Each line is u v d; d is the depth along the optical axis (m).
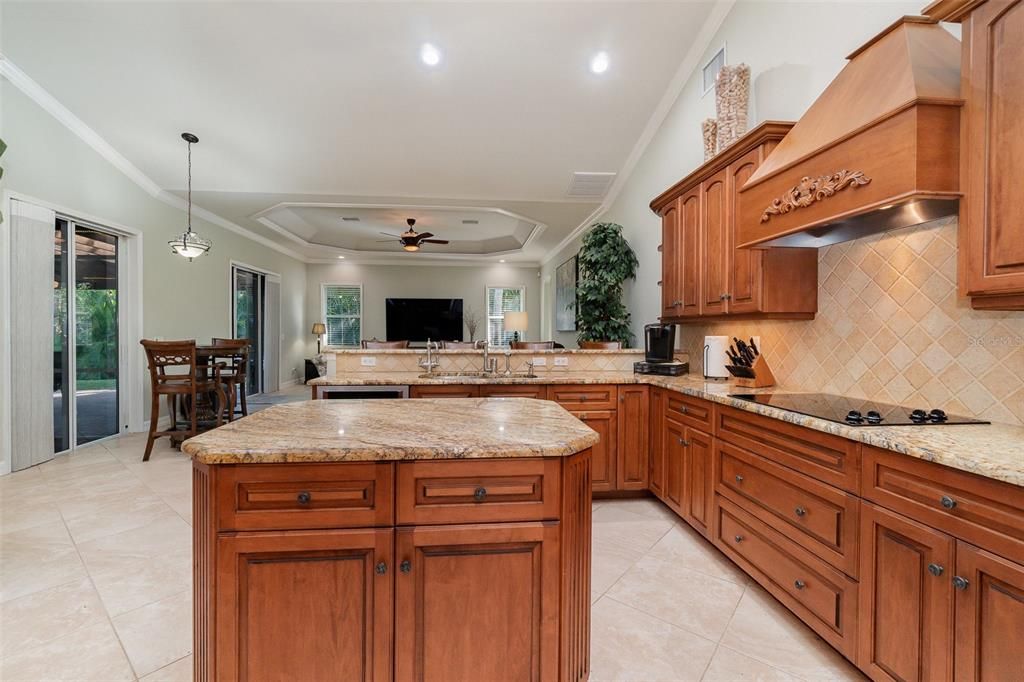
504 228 8.53
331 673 1.18
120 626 1.76
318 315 10.00
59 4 3.04
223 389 4.71
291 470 1.17
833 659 1.61
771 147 2.23
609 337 4.66
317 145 4.54
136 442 4.61
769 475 1.90
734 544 2.16
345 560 1.17
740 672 1.55
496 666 1.21
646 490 3.25
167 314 5.51
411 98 3.92
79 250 4.41
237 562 1.15
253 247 7.64
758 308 2.31
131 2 3.03
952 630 1.17
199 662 1.21
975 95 1.30
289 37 3.31
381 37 3.32
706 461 2.40
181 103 3.95
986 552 1.09
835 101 1.74
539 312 10.55
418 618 1.19
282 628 1.16
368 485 1.18
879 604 1.38
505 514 1.21
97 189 4.46
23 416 3.73
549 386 3.12
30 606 1.89
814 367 2.37
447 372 3.65
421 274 10.33
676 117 3.82
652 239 4.28
